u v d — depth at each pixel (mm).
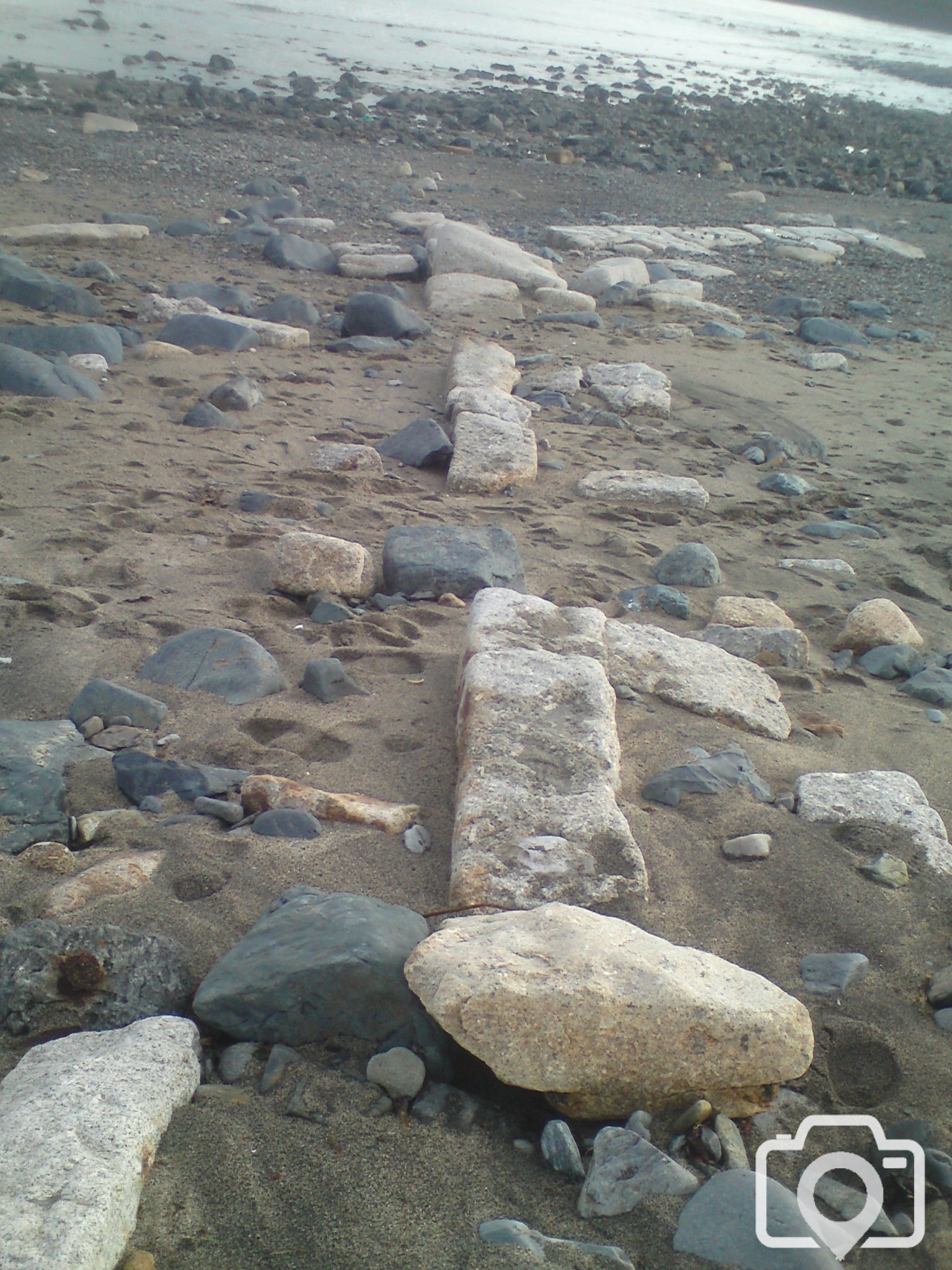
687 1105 1986
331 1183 1764
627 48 32281
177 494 4738
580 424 6445
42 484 4617
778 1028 1992
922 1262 1772
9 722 2916
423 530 4391
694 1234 1728
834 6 60094
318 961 2057
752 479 5930
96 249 8773
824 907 2543
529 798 2615
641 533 4996
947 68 38781
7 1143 1659
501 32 31266
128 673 3303
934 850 2758
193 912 2342
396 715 3199
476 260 9109
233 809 2682
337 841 2598
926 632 4336
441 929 2182
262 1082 1965
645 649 3598
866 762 3256
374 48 24812
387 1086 1958
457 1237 1696
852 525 5324
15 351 5711
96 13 23516
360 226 10773
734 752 3109
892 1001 2305
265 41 23375
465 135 16469
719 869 2645
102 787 2779
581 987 1942
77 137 12688
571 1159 1855
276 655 3506
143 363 6367
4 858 2457
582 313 8648
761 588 4586
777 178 17141
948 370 8492
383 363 7059
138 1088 1812
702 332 8758
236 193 11414
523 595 3623
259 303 8016
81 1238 1507
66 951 2094
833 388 7699
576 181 14516
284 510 4707
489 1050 1930
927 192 17297
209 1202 1704
